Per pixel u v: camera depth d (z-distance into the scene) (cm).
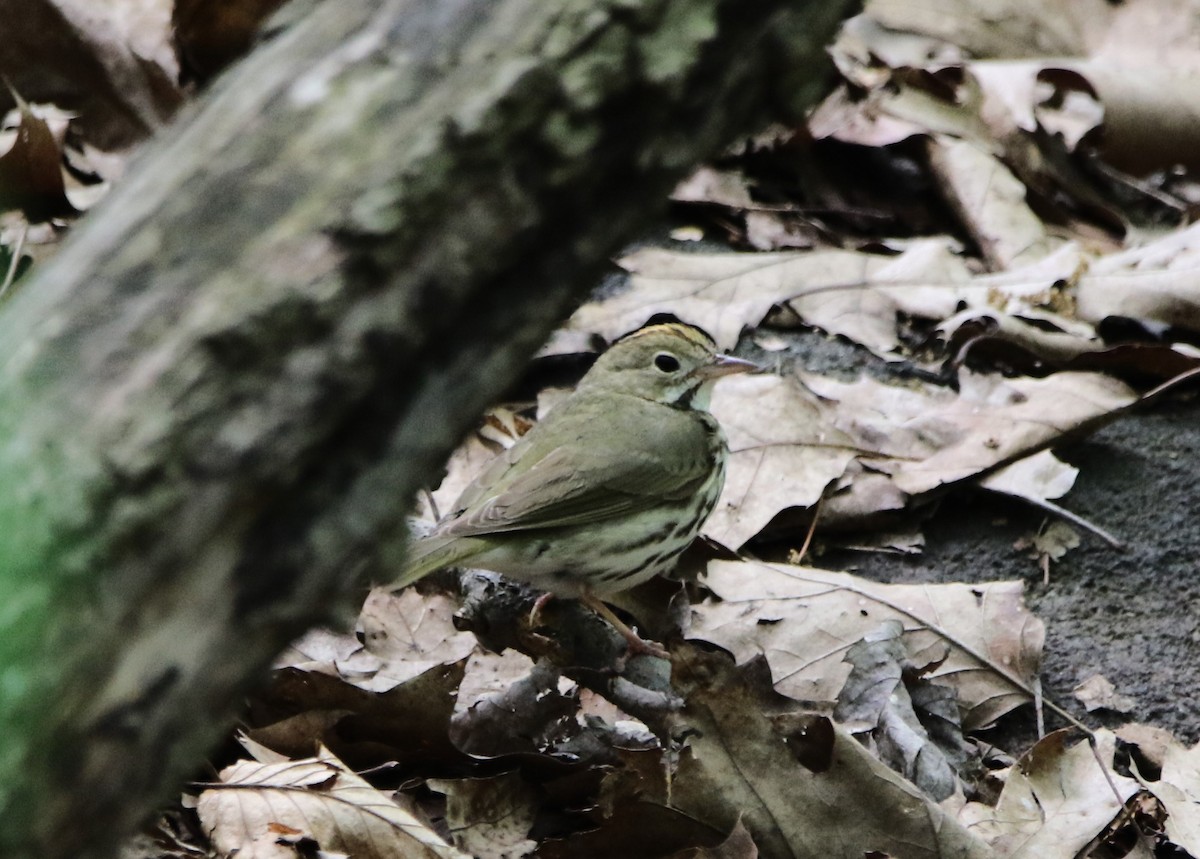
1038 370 1563
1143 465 1452
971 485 1391
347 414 535
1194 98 1856
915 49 2058
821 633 1219
